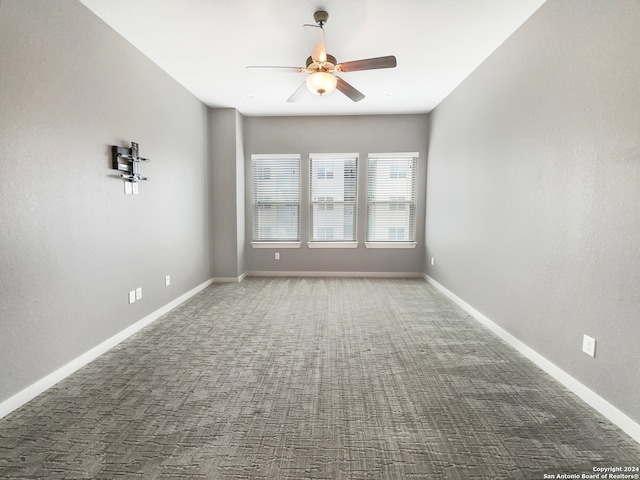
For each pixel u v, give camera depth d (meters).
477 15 2.45
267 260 5.41
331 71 2.75
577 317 2.00
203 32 2.69
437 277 4.64
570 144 2.05
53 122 2.08
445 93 4.15
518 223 2.63
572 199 2.04
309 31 2.37
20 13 1.84
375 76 3.61
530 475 1.40
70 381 2.14
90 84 2.40
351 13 2.43
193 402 1.91
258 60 3.21
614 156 1.73
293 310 3.63
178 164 3.81
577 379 2.00
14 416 1.78
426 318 3.39
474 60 3.21
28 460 1.46
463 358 2.49
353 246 5.33
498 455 1.51
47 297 2.06
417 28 2.63
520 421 1.75
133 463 1.45
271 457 1.50
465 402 1.92
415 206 5.24
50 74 2.04
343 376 2.22
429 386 2.10
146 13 2.42
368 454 1.52
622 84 1.68
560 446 1.56
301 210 5.31
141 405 1.88
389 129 5.13
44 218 2.03
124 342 2.77
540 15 2.33
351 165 5.28
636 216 1.61
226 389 2.05
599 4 1.82
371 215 5.32
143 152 3.10
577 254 2.00
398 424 1.73
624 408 1.67
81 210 2.33
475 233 3.40
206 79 3.68
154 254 3.32
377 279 5.17
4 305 1.79
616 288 1.72
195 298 4.10
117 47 2.70
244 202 5.25
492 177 3.05
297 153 5.21
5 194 1.78
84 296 2.38
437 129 4.63
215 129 4.77
